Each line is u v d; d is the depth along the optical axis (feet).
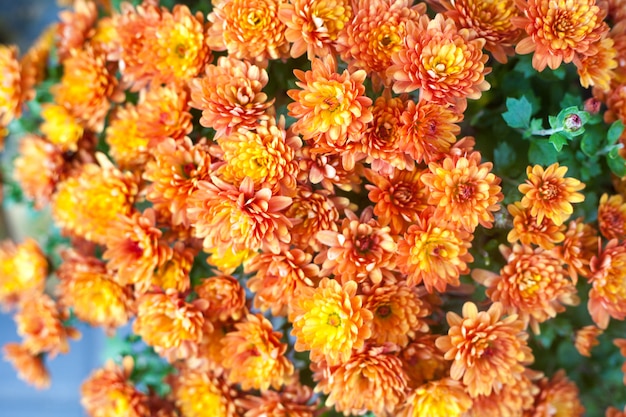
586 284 1.52
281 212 1.38
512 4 1.38
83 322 1.80
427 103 1.31
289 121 1.39
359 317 1.33
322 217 1.37
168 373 1.70
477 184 1.32
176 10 1.43
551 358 1.63
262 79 1.36
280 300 1.40
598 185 1.51
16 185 1.97
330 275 1.42
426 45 1.30
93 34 1.63
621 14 1.43
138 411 1.62
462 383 1.41
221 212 1.33
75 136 1.60
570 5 1.33
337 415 1.52
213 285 1.45
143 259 1.44
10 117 1.64
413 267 1.34
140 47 1.49
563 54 1.34
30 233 2.15
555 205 1.34
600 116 1.47
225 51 1.46
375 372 1.37
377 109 1.34
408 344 1.42
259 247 1.33
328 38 1.35
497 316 1.37
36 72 1.70
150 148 1.48
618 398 1.70
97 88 1.53
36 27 2.76
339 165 1.37
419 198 1.38
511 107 1.38
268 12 1.35
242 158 1.34
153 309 1.47
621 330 1.58
